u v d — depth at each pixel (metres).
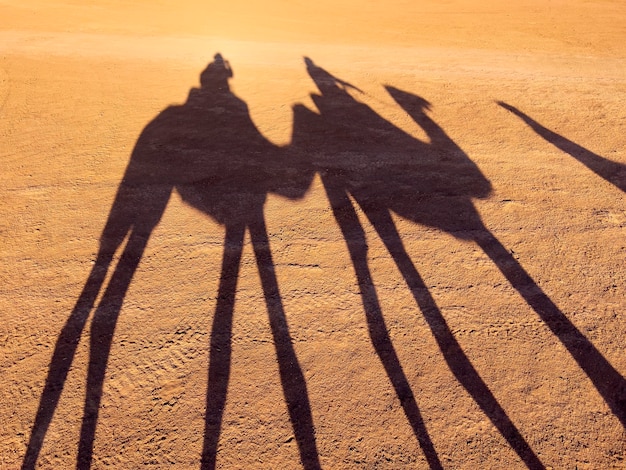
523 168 5.31
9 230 4.10
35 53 9.47
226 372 2.93
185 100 7.16
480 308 3.42
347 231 4.21
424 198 4.71
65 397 2.75
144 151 5.55
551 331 3.25
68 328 3.18
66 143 5.71
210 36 11.56
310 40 11.34
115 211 4.41
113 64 8.88
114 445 2.54
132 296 3.45
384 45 10.94
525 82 8.18
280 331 3.21
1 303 3.35
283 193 4.77
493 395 2.83
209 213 4.42
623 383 2.91
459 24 13.18
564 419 2.71
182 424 2.65
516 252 3.98
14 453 2.48
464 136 6.08
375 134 6.11
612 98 7.44
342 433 2.62
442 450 2.56
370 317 3.34
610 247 4.05
